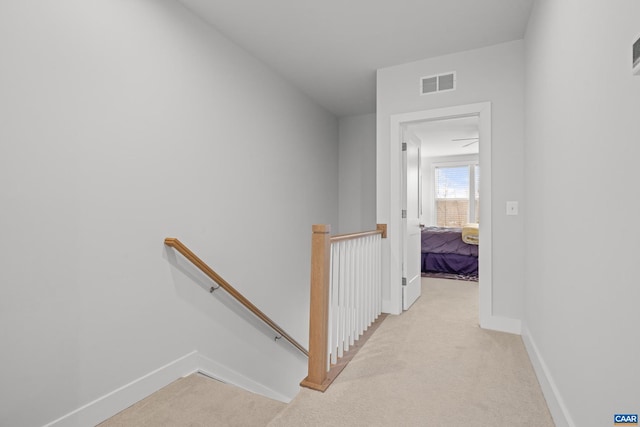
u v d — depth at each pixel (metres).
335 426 1.56
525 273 2.57
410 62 3.25
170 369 2.25
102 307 1.87
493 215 2.82
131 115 2.04
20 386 1.53
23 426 1.53
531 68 2.36
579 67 1.30
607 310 1.03
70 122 1.73
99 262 1.86
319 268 1.93
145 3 2.14
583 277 1.24
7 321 1.49
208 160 2.65
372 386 1.91
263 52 3.12
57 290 1.67
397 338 2.65
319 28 2.71
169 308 2.27
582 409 1.24
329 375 2.00
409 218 3.61
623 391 0.93
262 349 3.28
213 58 2.71
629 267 0.89
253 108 3.21
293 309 3.90
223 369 2.73
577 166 1.31
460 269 5.47
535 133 2.18
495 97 2.85
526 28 2.58
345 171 5.12
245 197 3.09
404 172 3.45
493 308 2.84
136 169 2.07
